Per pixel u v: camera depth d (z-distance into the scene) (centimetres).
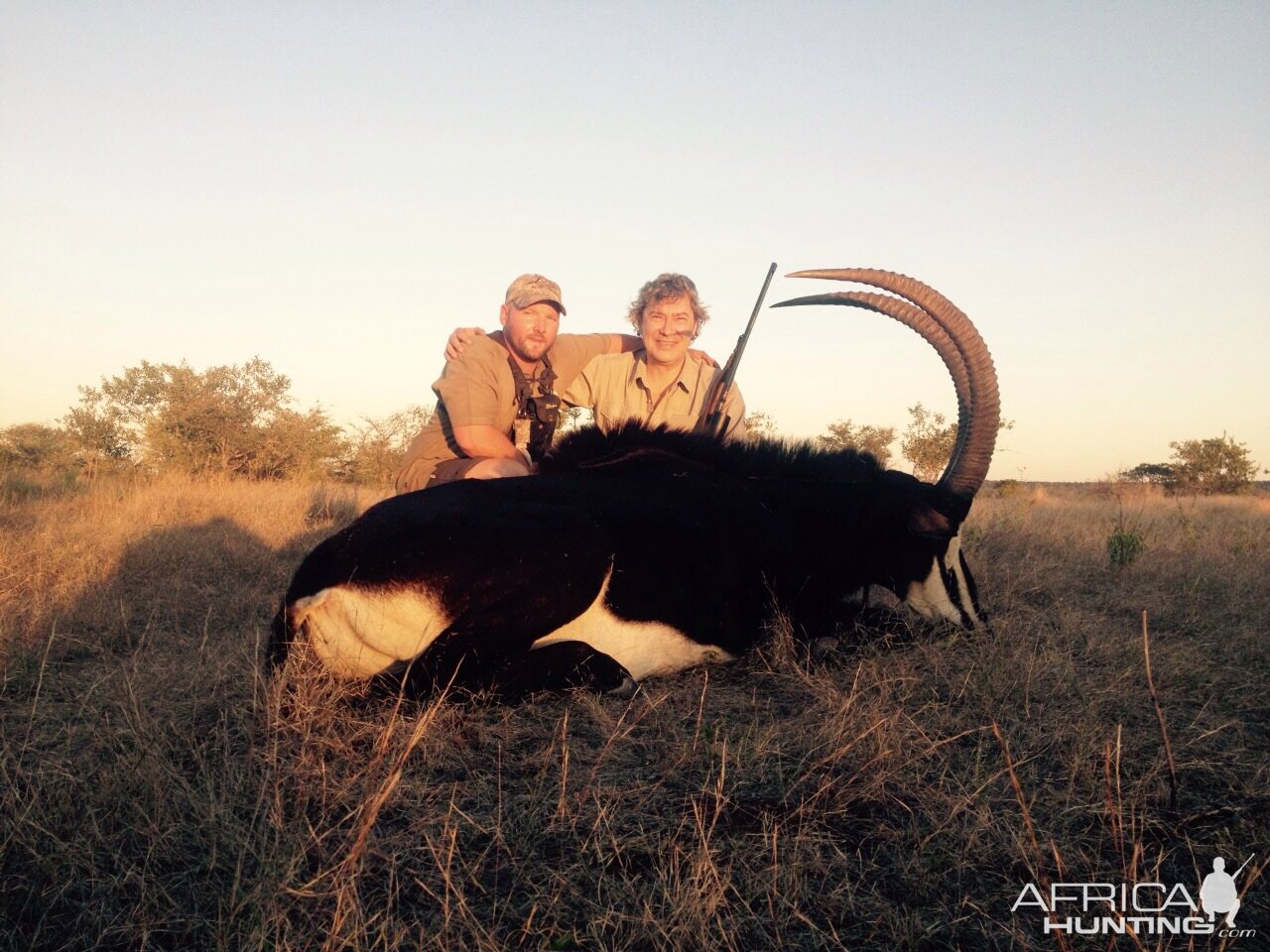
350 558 366
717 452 470
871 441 2180
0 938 225
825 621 466
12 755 309
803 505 467
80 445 2008
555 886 254
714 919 238
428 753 332
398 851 270
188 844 266
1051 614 550
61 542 737
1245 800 305
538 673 385
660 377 618
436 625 377
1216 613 539
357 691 368
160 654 457
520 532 381
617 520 411
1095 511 1330
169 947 229
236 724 361
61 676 425
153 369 2052
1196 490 2858
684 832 284
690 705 398
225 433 1911
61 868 249
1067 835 280
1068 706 382
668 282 590
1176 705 396
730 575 438
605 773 328
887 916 244
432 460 546
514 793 311
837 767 328
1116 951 230
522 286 513
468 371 500
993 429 470
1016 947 233
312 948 224
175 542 761
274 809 274
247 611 558
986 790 300
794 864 257
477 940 222
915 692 400
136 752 309
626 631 416
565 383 600
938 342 488
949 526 474
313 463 1981
